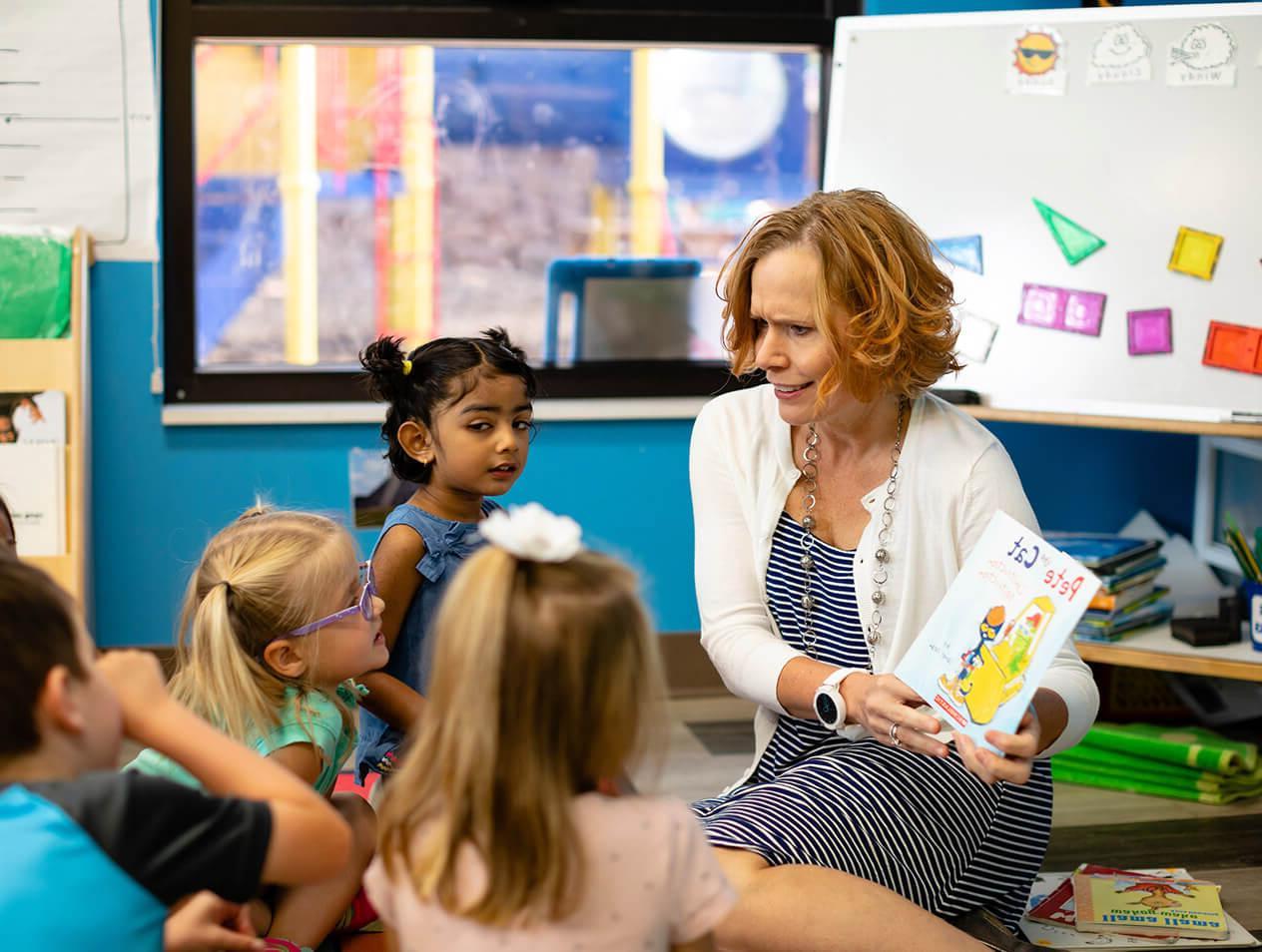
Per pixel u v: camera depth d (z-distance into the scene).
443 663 1.08
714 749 2.77
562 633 1.06
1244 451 2.88
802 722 1.74
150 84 2.97
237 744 1.17
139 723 1.15
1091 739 2.61
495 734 1.05
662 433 3.19
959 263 2.78
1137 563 2.68
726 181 3.27
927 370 1.63
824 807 1.58
